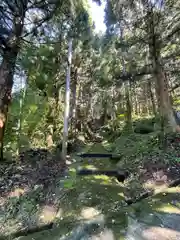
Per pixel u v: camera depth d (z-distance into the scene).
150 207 2.13
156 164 3.47
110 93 9.63
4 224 2.00
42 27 3.88
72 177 3.82
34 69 4.47
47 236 1.78
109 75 6.88
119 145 6.53
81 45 6.50
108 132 10.14
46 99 6.91
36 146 6.58
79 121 10.43
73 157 5.95
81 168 4.53
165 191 2.49
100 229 1.81
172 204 2.12
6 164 4.04
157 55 4.21
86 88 10.73
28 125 6.38
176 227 1.66
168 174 2.95
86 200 2.63
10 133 5.28
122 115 10.09
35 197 2.69
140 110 13.27
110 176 3.91
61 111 8.61
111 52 7.21
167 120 4.45
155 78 4.43
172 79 5.70
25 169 3.90
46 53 4.67
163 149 4.03
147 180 3.00
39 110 6.63
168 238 1.51
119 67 7.20
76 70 8.27
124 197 2.65
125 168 4.06
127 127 7.91
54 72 6.07
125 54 5.16
